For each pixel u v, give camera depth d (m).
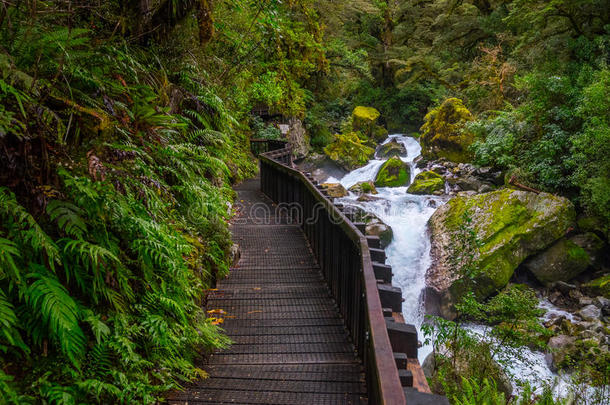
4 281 1.91
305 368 3.01
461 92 20.70
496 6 18.95
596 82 9.11
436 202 12.12
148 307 2.61
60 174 2.02
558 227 8.69
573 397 4.80
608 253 9.20
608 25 10.57
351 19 22.94
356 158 19.22
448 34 19.75
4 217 1.85
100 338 2.13
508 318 5.20
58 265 2.12
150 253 2.56
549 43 11.41
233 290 4.52
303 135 20.36
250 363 3.09
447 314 8.05
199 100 4.80
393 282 9.47
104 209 2.29
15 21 2.16
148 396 2.16
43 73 2.28
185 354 2.92
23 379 1.79
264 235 6.60
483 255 8.18
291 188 7.69
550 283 8.67
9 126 1.82
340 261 3.97
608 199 8.59
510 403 4.43
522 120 11.97
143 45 4.11
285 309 4.08
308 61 15.34
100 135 2.45
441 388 4.20
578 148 9.84
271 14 6.59
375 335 1.87
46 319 1.75
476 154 13.29
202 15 4.15
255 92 11.65
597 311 7.59
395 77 27.97
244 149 13.42
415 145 21.95
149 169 2.94
